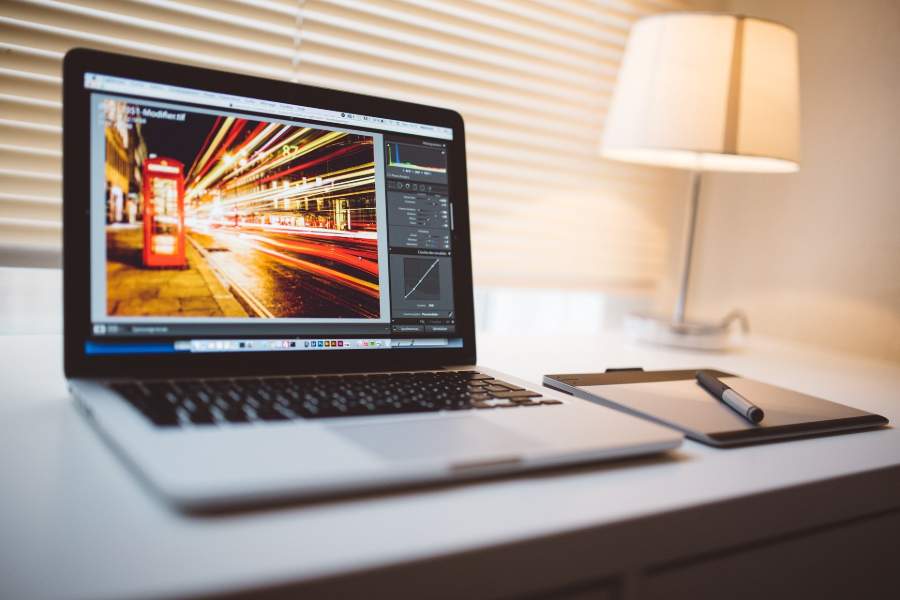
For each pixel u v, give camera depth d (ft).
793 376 3.51
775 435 2.23
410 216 2.58
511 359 3.41
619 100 4.01
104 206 2.04
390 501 1.45
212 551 1.18
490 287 4.68
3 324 3.29
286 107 2.38
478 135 4.40
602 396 2.48
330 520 1.34
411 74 4.07
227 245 2.22
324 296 2.36
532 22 4.37
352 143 2.49
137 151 2.11
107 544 1.18
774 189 4.98
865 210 4.44
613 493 1.62
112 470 1.53
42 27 3.12
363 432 1.67
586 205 4.96
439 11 4.04
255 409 1.78
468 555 1.28
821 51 4.71
